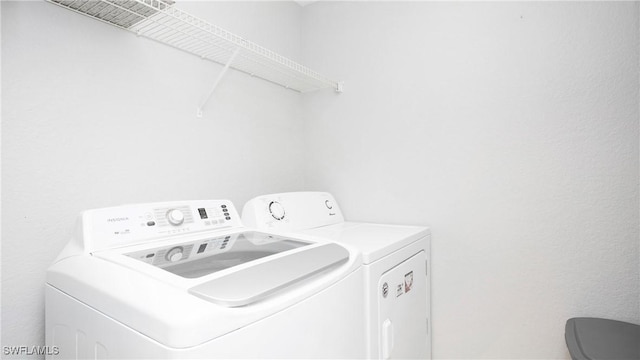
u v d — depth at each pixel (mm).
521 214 1539
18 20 1022
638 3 1314
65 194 1125
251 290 667
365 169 2000
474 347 1647
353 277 1027
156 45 1417
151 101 1393
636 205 1313
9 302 1002
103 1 1089
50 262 1086
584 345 1150
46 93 1082
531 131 1517
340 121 2102
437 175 1758
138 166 1341
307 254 958
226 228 1337
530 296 1516
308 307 799
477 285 1644
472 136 1659
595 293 1383
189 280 702
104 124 1233
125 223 1058
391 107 1905
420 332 1591
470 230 1664
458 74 1700
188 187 1536
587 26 1403
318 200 1880
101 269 809
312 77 1887
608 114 1361
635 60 1316
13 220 1011
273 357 693
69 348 833
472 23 1666
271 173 2016
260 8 1945
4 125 992
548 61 1480
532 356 1508
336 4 2131
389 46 1917
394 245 1321
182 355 541
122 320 652
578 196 1418
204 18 1592
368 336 1112
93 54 1206
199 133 1594
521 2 1546
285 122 2135
